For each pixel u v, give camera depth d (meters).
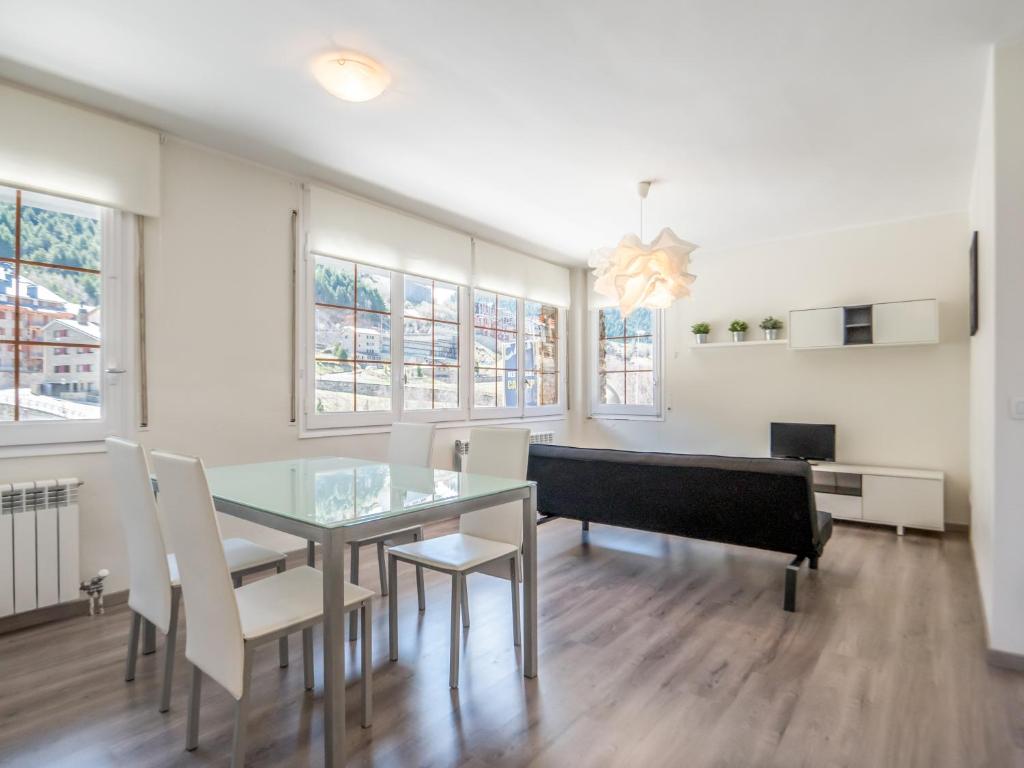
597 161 3.54
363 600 1.85
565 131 3.12
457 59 2.44
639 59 2.44
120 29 2.22
